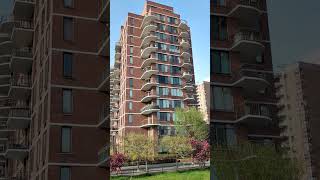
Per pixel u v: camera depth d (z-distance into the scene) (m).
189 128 87.25
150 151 82.50
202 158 80.44
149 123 94.00
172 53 103.56
